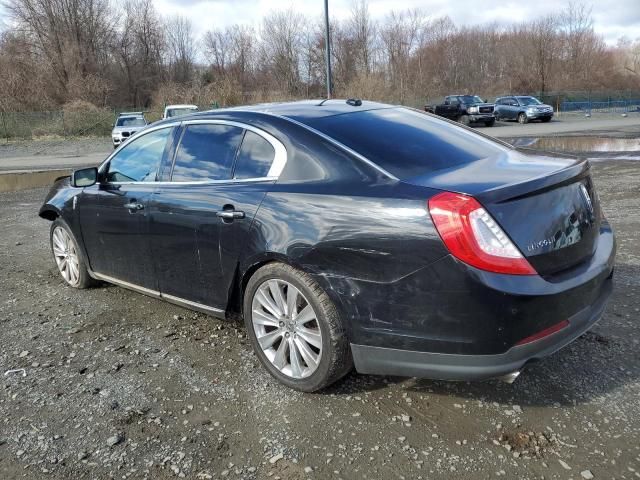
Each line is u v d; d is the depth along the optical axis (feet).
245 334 13.60
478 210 8.47
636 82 193.67
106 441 9.44
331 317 9.96
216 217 11.62
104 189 14.99
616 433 9.12
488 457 8.68
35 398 10.87
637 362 11.33
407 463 8.61
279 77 157.89
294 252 10.12
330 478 8.36
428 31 203.00
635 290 15.02
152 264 13.65
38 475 8.65
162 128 13.96
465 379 8.93
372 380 11.11
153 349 12.91
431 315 8.87
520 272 8.53
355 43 156.87
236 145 12.01
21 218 29.40
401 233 8.97
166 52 208.85
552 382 10.73
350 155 10.25
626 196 27.27
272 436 9.43
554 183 9.23
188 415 10.15
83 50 167.12
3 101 123.13
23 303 16.26
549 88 184.03
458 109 101.30
